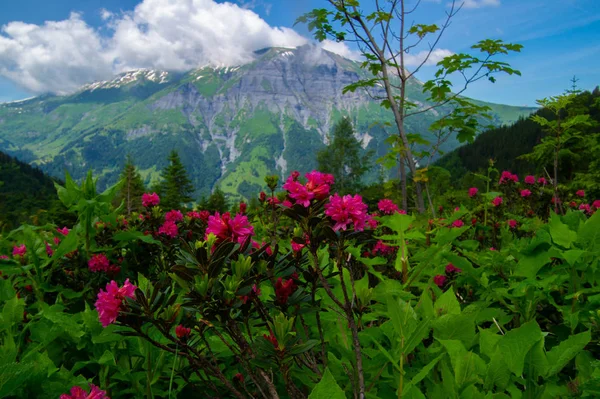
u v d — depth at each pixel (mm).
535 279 1916
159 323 1347
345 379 1510
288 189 1444
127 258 3887
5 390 1281
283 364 1323
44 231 4047
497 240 4418
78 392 1184
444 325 1358
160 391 1780
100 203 3629
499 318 1861
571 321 1549
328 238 1426
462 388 1139
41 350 1944
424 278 2557
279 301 1503
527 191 6172
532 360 1118
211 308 1331
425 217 3146
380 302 1880
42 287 2975
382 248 3016
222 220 1492
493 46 7281
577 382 1110
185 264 1395
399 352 1289
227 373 1906
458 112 8078
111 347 1952
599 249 1834
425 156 8234
